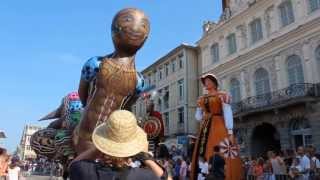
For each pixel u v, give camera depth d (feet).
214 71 103.81
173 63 124.16
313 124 70.33
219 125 16.34
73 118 12.98
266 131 86.63
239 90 93.15
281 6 82.74
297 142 74.28
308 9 75.61
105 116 10.73
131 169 7.45
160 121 15.29
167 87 126.82
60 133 13.04
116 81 10.78
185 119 112.27
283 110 77.20
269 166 42.34
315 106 70.59
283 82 79.97
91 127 10.70
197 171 16.63
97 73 11.05
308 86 71.97
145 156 7.87
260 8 88.43
